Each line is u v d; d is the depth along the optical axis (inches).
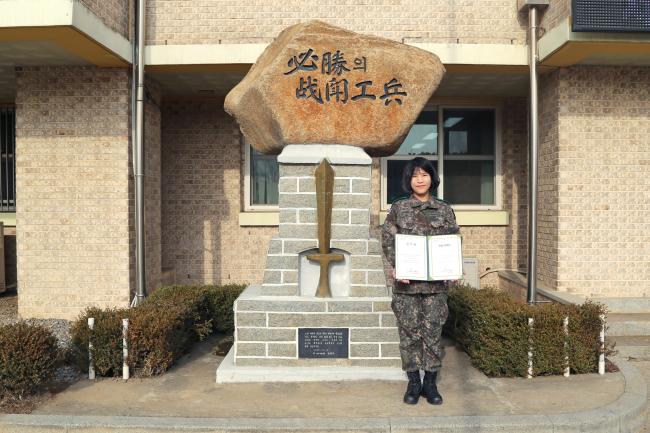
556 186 288.7
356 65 193.8
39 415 155.2
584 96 286.0
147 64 283.6
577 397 171.6
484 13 298.0
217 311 257.6
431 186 167.3
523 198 355.3
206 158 349.4
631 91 287.1
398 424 149.1
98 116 281.6
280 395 172.2
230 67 288.5
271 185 361.7
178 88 326.3
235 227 349.4
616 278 287.1
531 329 192.1
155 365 193.3
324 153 193.0
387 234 166.1
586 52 261.4
